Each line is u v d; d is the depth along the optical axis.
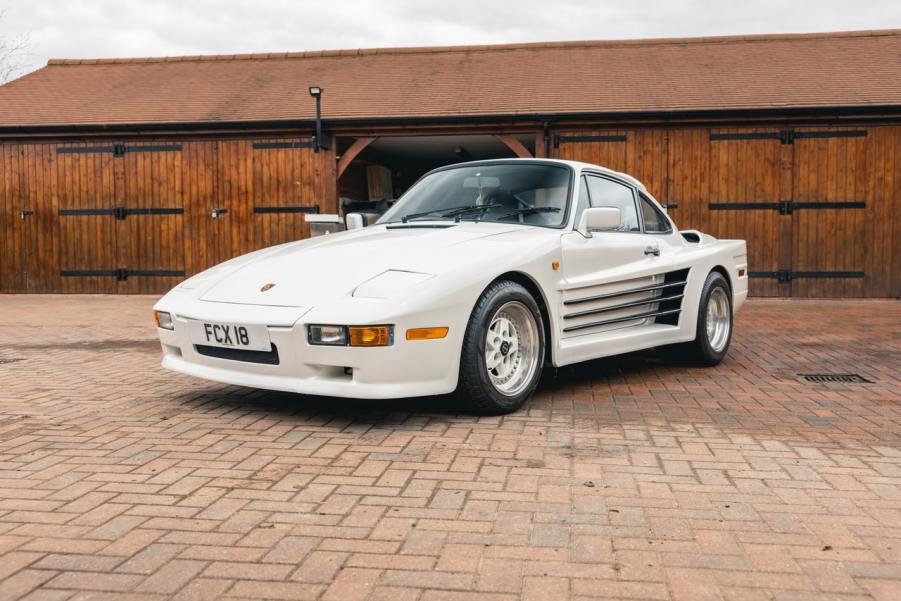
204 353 3.65
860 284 11.09
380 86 13.34
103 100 13.59
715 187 11.34
